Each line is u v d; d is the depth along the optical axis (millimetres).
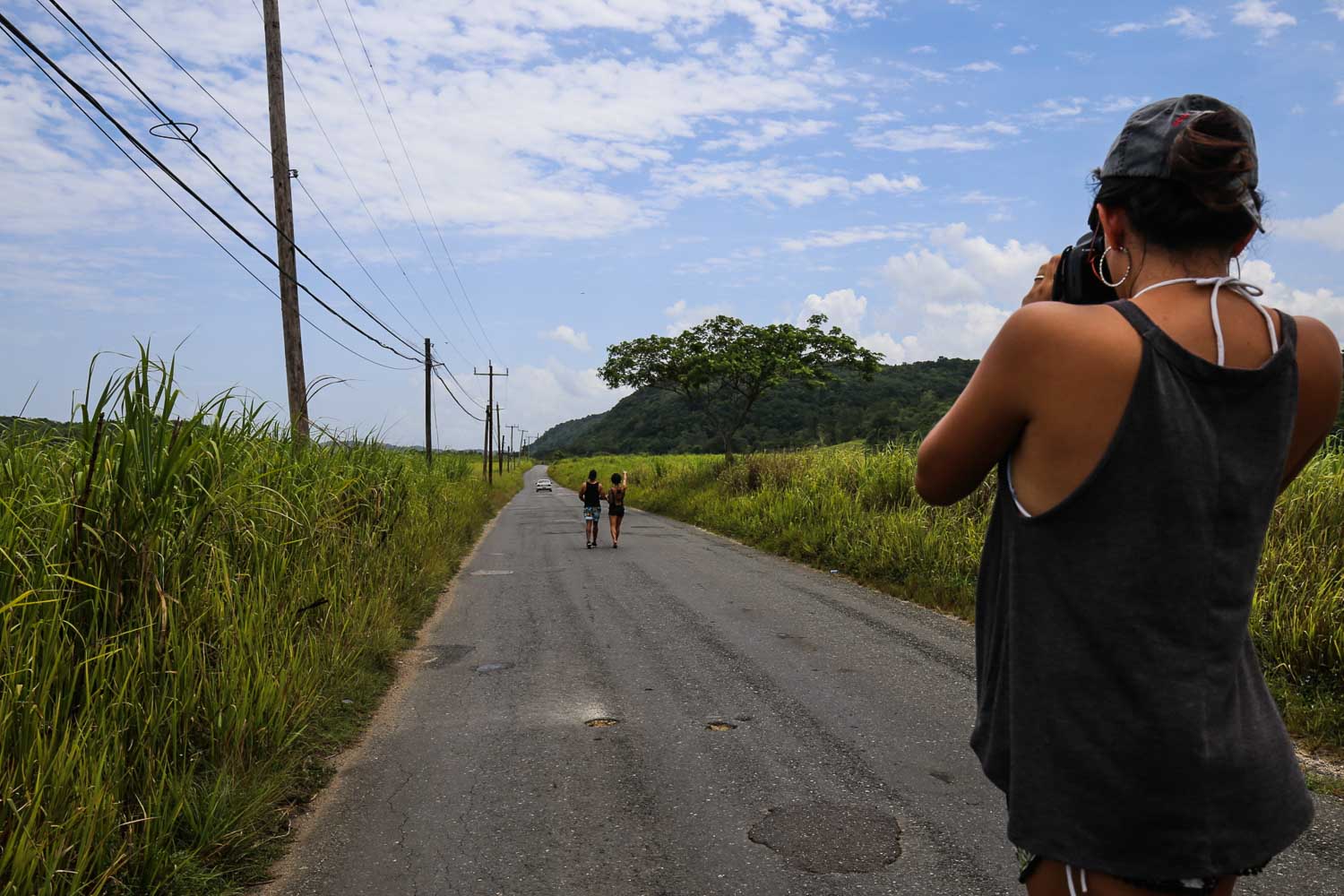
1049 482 1008
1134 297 1025
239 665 4184
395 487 10688
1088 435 973
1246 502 965
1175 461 940
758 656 6680
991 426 1063
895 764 4355
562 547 15445
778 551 13883
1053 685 993
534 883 3178
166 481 4270
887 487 13344
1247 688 1022
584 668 6363
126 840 3004
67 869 2707
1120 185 1051
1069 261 1142
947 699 5512
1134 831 956
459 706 5449
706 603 9078
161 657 3789
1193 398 957
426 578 9984
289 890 3154
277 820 3691
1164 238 1029
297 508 6273
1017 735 1029
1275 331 1000
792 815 3742
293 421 7883
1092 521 970
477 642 7324
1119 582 955
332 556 6926
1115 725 958
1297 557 6086
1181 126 1008
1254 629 5523
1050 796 992
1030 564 1023
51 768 2873
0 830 2627
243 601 4754
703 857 3363
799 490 15750
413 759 4496
